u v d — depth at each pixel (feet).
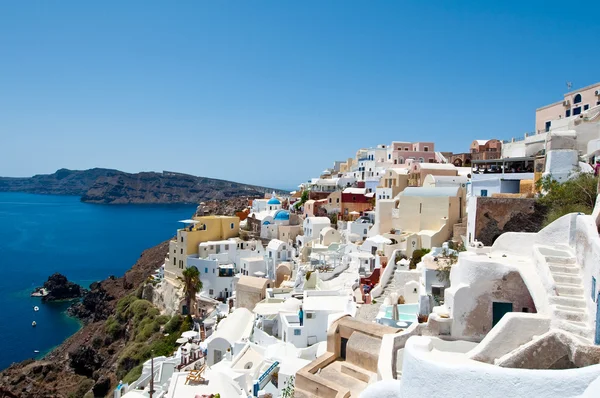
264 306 152.35
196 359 153.99
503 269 67.21
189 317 226.99
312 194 363.35
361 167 384.27
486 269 68.59
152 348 214.48
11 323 331.16
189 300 241.76
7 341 293.43
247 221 332.80
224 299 247.91
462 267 72.49
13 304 381.19
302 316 130.72
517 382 36.06
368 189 317.42
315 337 127.03
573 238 65.16
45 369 239.09
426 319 94.07
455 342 65.46
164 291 275.80
